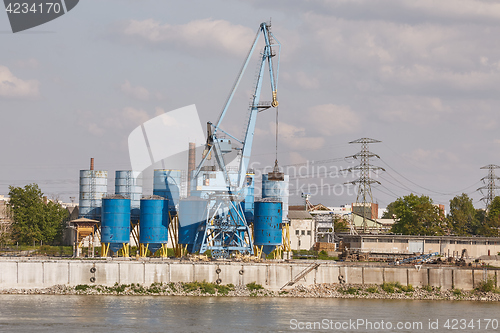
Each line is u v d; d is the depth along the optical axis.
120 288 141.00
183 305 127.38
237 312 121.56
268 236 157.75
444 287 158.12
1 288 136.62
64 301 127.94
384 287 154.38
